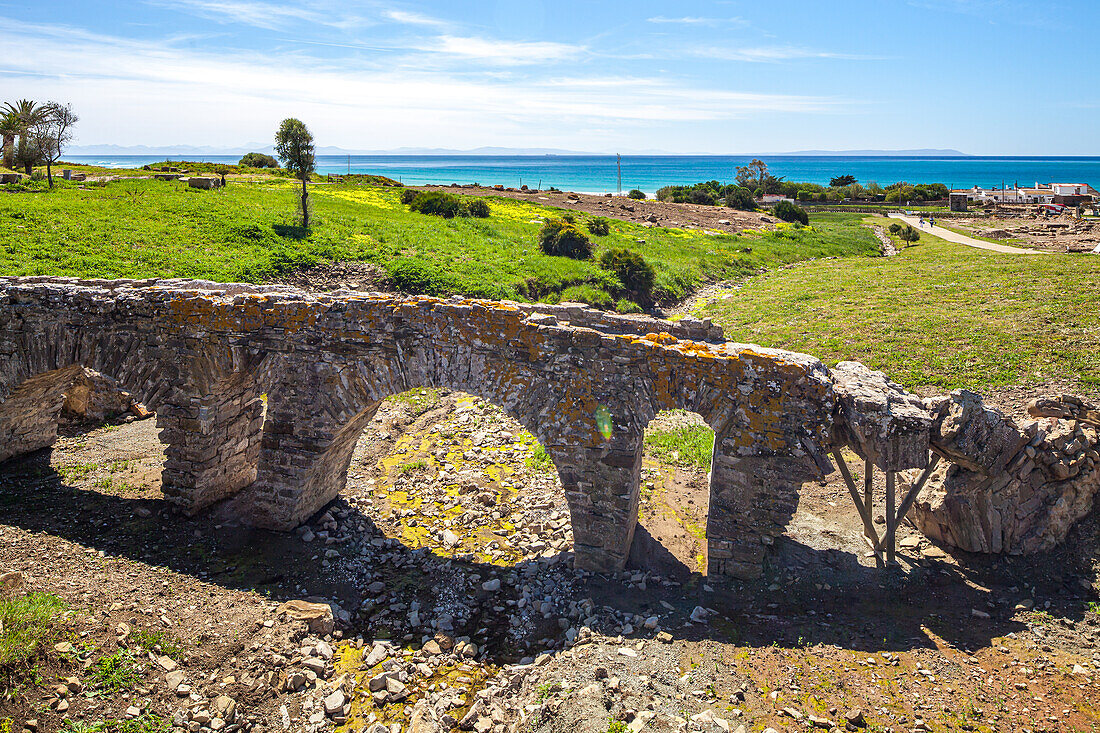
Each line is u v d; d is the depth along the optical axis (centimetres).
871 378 1249
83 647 974
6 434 1627
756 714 877
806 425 1155
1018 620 1074
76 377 1877
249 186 5847
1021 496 1230
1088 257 4025
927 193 12019
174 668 970
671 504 1534
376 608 1184
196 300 1381
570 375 1229
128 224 3634
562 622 1130
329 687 982
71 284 1584
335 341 1319
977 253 4888
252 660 1007
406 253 3822
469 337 1265
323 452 1359
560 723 862
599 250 4628
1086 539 1204
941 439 1146
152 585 1183
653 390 1205
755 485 1182
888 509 1212
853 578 1210
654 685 929
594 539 1262
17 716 841
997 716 867
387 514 1504
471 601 1202
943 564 1248
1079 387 1869
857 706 891
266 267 3241
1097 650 991
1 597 1054
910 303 3128
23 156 4956
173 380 1407
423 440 1892
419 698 976
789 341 2677
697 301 3900
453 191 8281
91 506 1465
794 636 1052
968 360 2191
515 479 1667
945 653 1000
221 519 1446
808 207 11050
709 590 1198
